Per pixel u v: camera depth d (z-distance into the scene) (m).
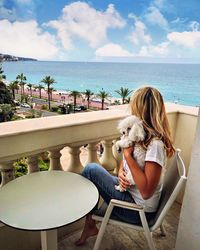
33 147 1.58
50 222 1.09
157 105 1.35
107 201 1.57
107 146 2.06
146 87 1.41
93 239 1.93
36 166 1.70
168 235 2.02
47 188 1.37
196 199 1.36
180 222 1.51
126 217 1.47
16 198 1.27
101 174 1.59
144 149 1.32
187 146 2.32
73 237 1.95
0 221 1.10
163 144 1.32
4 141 1.45
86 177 1.59
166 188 1.49
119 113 2.04
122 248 1.87
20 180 1.46
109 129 1.94
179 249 1.55
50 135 1.64
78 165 1.92
